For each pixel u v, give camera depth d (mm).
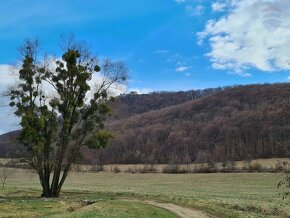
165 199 53312
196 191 74125
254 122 143500
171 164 142000
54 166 55594
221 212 37438
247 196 61562
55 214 30672
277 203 48312
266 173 114812
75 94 56281
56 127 55250
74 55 55656
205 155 149750
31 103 54844
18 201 42469
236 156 139500
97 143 56812
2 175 90812
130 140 165625
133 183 101688
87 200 47656
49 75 55719
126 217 29484
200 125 172750
